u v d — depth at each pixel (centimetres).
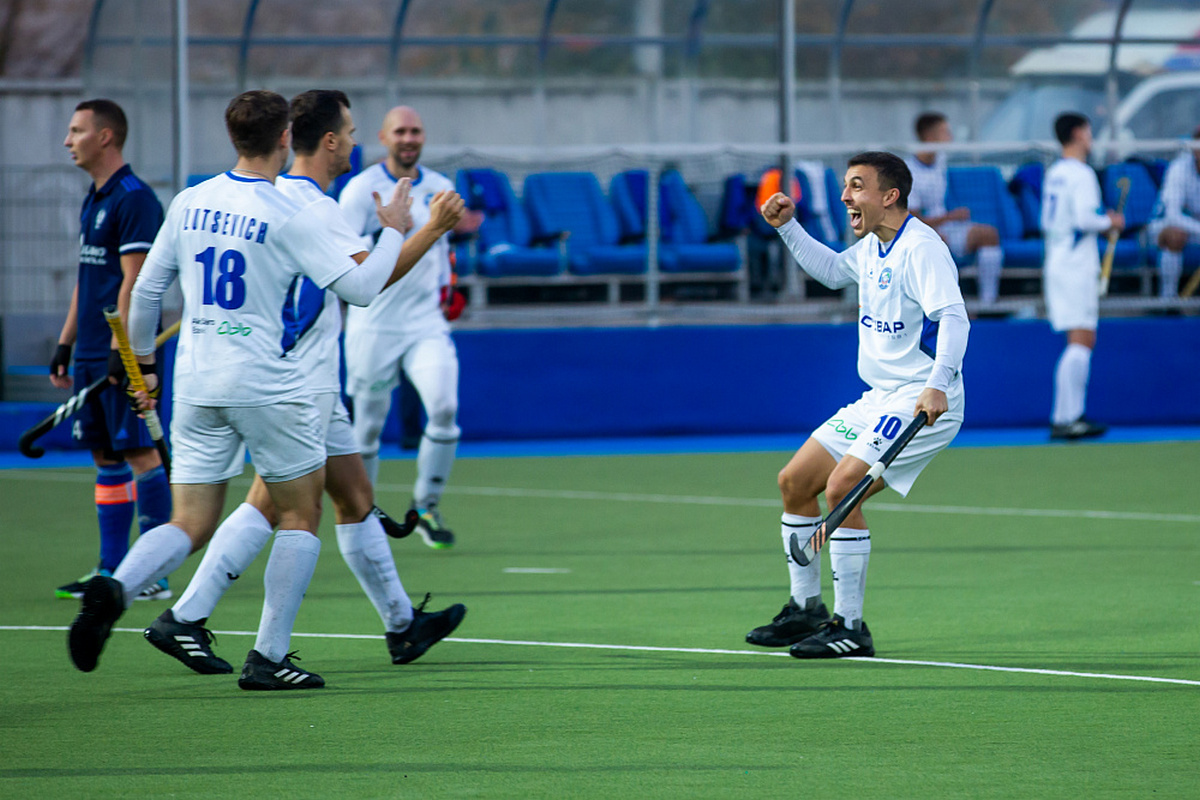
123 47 4291
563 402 4491
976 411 4609
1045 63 5531
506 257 4544
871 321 1744
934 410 1634
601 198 4772
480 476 3666
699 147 4366
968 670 1644
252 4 5009
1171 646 1772
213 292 1509
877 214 1705
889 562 2427
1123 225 4209
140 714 1452
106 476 2195
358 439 2659
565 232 4541
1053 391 4644
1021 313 4712
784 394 4591
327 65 5166
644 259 4656
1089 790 1188
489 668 1670
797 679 1602
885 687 1562
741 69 5494
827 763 1270
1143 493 3259
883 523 2858
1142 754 1295
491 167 4741
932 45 5484
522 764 1269
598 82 5409
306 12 5088
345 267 1509
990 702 1493
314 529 1579
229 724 1411
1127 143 4606
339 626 1934
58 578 2327
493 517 2992
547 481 3566
